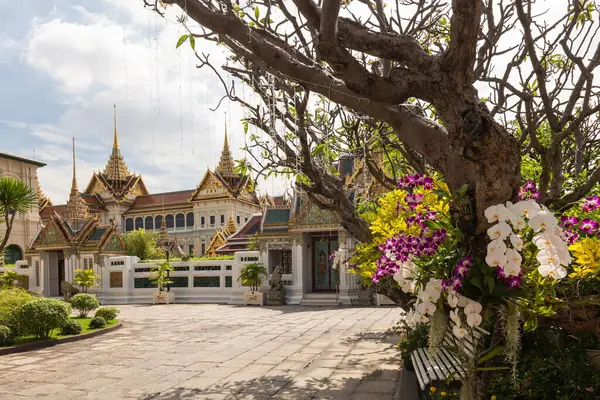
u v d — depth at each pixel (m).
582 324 3.59
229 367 8.91
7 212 16.62
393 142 7.98
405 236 3.52
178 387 7.58
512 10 6.10
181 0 3.23
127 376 8.40
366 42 3.10
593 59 4.80
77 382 8.05
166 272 24.53
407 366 7.79
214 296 23.66
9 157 45.91
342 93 3.39
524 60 6.08
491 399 4.61
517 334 2.99
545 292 2.99
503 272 2.69
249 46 3.39
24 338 12.05
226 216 60.69
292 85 5.94
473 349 3.24
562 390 4.63
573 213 4.93
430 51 7.02
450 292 2.98
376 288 5.90
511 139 2.75
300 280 21.23
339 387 7.32
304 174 6.64
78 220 27.31
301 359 9.43
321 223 20.58
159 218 65.81
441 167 3.23
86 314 17.00
